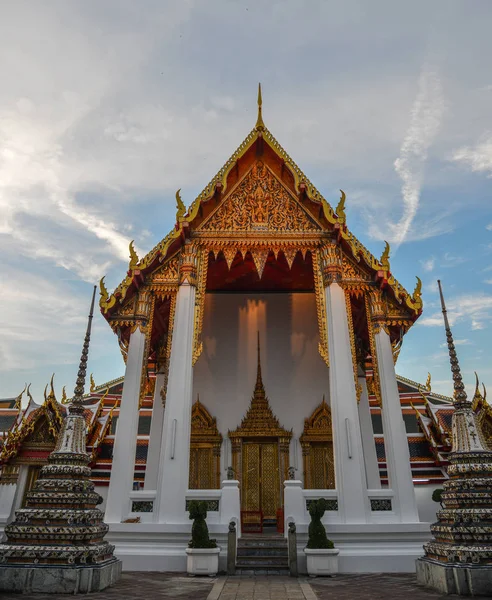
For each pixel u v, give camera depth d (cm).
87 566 698
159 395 1553
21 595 658
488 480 769
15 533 713
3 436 1513
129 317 1248
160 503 1039
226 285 1752
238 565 977
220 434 1600
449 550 723
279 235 1327
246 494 1530
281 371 1686
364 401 1568
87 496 765
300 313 1770
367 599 680
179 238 1289
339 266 1292
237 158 1344
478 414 1446
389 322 1279
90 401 1884
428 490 1479
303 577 920
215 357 1706
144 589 747
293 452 1577
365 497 1065
